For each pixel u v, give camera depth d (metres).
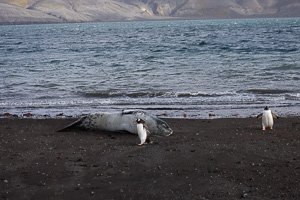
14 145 10.75
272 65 29.36
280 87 20.75
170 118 14.41
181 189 7.50
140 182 7.87
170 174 8.27
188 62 33.72
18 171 8.54
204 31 115.00
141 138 10.58
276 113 15.09
